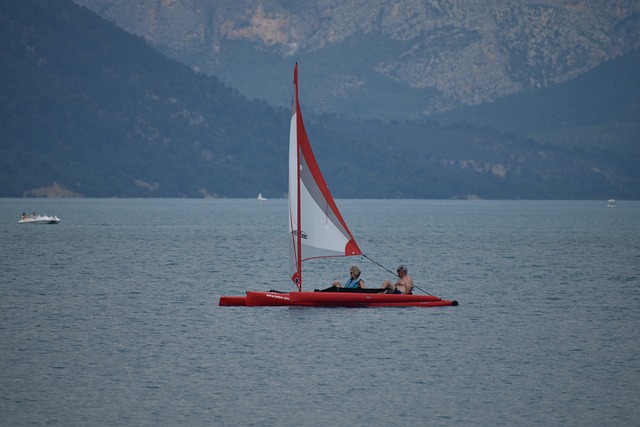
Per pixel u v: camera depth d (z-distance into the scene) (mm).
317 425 100938
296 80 171250
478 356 131750
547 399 110625
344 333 147125
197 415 103875
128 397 110250
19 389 113188
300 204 172250
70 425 100562
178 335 145625
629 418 103938
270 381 117438
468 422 102375
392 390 113938
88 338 143000
